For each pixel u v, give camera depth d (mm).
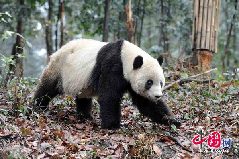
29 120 7691
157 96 7430
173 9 18516
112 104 7684
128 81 7695
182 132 7520
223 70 16406
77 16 16375
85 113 8852
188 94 10086
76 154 6246
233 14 17422
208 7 12367
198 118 8242
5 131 6574
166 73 11914
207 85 10922
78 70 8250
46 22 16172
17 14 14492
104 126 7695
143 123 8250
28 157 5984
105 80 7738
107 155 6281
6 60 8211
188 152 6555
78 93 8297
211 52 12531
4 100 8656
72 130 7613
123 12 16469
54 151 6301
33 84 11500
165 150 6609
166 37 19031
